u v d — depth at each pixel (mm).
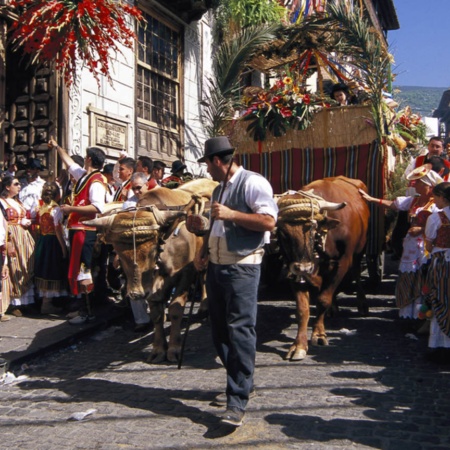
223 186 4074
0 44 8008
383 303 8219
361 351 5719
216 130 10023
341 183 6586
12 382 4941
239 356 3832
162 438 3727
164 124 11453
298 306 5566
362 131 7594
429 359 5398
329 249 5691
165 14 11328
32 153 8523
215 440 3684
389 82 8320
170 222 4703
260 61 11266
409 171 7398
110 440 3715
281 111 7820
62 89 8430
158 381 4875
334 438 3682
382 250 7930
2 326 6602
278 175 8070
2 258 6016
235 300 3877
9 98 8742
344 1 9289
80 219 6480
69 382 4922
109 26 7379
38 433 3855
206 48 12891
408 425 3883
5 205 7090
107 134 9391
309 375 4945
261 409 4172
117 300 8039
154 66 11117
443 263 5238
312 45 10094
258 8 12164
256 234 3979
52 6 6867
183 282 5461
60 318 7059
